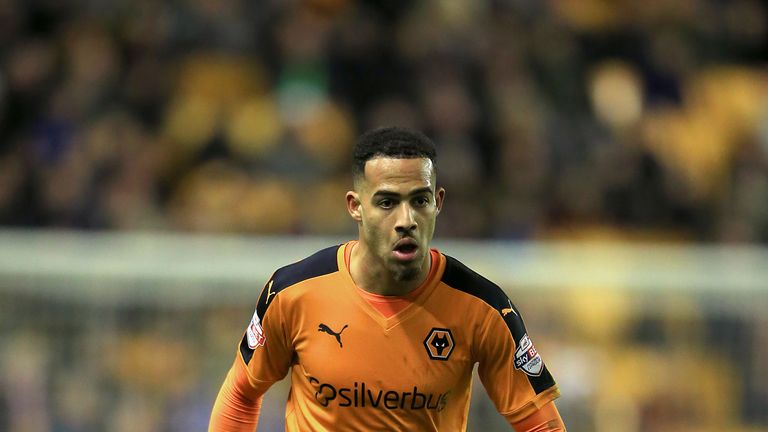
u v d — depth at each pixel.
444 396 14.75
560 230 39.31
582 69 45.12
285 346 15.06
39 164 38.09
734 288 33.50
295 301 14.75
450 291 14.62
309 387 14.87
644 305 33.00
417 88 42.16
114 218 36.47
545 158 40.75
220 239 33.47
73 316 31.16
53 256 31.36
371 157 13.87
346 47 43.28
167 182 39.62
